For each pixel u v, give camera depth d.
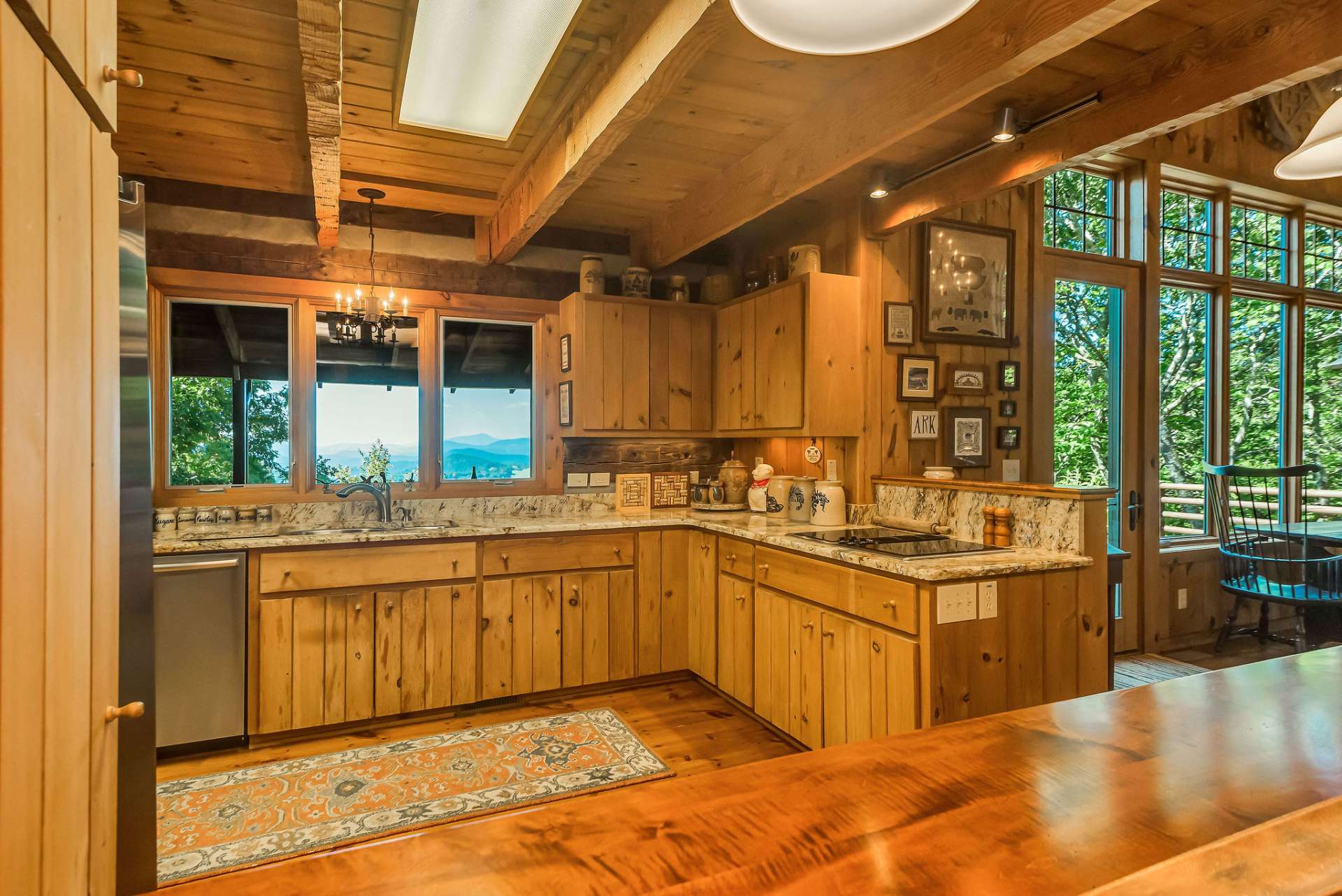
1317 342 4.94
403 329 3.84
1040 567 2.42
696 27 1.73
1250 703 1.04
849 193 3.54
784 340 3.56
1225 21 1.98
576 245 4.24
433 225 3.89
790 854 0.65
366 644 3.17
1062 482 3.96
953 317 3.65
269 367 3.60
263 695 3.00
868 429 3.49
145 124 2.83
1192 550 4.40
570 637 3.57
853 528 3.36
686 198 3.69
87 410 0.86
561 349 4.04
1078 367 4.04
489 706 3.49
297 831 2.33
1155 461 4.20
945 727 0.95
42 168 0.69
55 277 0.74
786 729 3.00
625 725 3.23
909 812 0.73
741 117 2.77
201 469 3.49
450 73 2.35
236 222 3.52
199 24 2.16
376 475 3.64
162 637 2.86
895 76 2.28
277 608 3.03
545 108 2.66
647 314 4.00
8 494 0.61
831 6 1.36
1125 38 2.29
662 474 4.12
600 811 0.72
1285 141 4.59
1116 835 0.69
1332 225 5.01
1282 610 4.80
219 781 2.68
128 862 1.25
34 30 0.67
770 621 3.12
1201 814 0.73
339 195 3.13
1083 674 2.52
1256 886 0.49
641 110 2.14
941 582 2.27
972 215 3.71
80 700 0.84
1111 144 2.30
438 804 2.51
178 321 3.46
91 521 0.88
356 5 2.04
